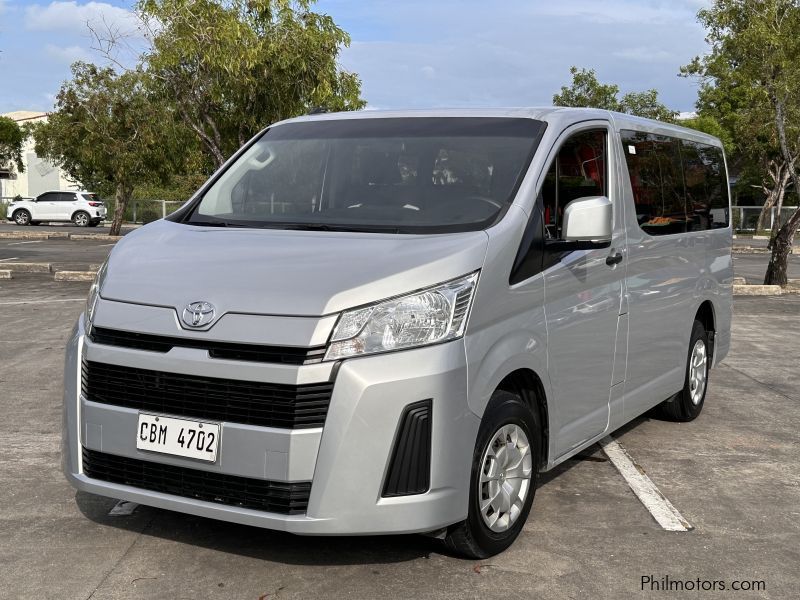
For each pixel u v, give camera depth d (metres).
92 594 3.58
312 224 4.25
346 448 3.40
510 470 4.06
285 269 3.67
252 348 3.46
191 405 3.57
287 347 3.41
